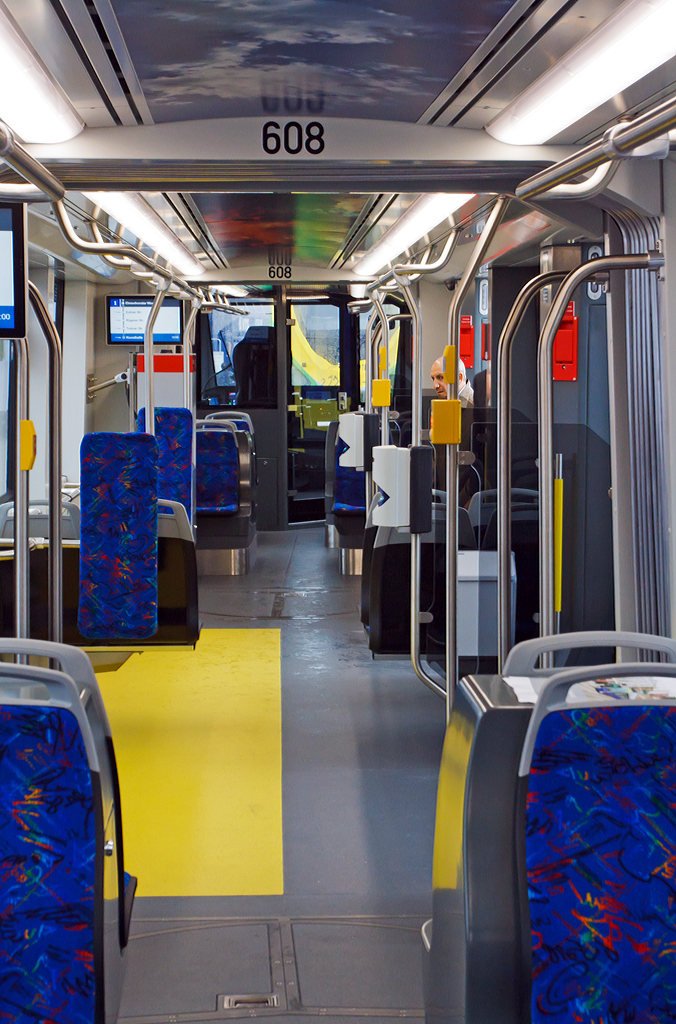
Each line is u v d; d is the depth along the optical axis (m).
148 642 4.91
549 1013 1.63
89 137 3.42
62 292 10.36
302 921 2.83
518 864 1.62
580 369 4.66
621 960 1.63
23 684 1.89
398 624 5.18
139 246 6.59
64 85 2.98
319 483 12.19
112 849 1.86
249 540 9.13
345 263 8.62
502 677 1.82
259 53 2.75
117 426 10.91
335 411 11.95
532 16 2.47
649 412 3.32
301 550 10.51
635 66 2.72
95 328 10.83
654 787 1.63
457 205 5.09
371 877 3.13
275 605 7.70
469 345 8.26
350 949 2.67
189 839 3.42
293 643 6.49
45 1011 1.71
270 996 2.43
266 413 11.70
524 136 3.44
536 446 4.21
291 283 8.72
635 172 3.17
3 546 3.93
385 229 6.45
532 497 4.22
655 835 1.63
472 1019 1.64
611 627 4.21
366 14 2.47
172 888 3.04
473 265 3.54
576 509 4.20
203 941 2.71
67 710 1.70
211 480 9.19
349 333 11.80
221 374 11.62
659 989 1.64
